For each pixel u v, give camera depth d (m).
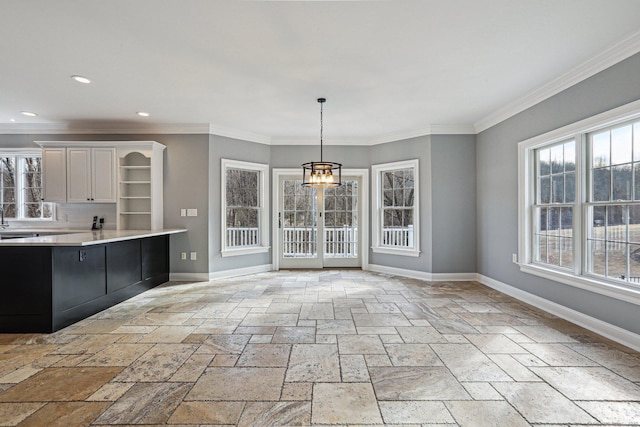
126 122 4.79
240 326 3.02
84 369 2.21
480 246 4.86
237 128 5.18
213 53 2.71
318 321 3.16
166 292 4.29
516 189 3.96
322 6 2.08
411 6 2.09
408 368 2.22
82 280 3.21
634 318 2.50
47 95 3.69
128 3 2.04
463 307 3.61
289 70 3.04
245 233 5.57
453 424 1.64
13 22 2.25
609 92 2.67
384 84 3.37
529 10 2.13
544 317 3.25
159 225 4.89
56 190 4.65
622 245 2.68
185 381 2.05
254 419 1.68
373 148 5.71
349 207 6.04
